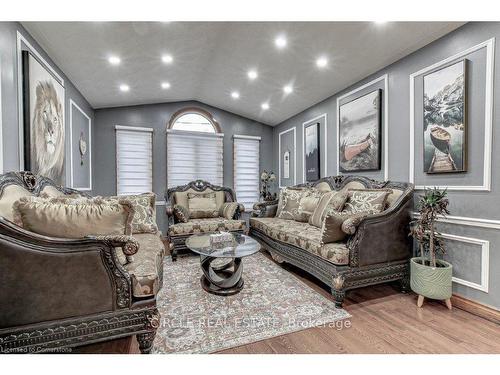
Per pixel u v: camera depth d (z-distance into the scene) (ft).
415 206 7.86
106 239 4.20
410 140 8.03
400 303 6.84
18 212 4.30
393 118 8.66
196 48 9.31
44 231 4.32
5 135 5.64
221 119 16.21
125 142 14.16
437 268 6.35
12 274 3.73
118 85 11.28
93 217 4.55
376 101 9.24
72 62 8.57
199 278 8.57
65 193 8.10
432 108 7.31
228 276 8.25
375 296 7.27
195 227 11.09
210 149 15.98
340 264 6.63
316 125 12.84
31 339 3.88
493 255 6.01
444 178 7.09
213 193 14.06
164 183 14.98
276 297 7.11
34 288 3.85
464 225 6.57
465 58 6.49
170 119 15.11
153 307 4.58
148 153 14.64
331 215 7.16
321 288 7.79
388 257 7.13
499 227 5.84
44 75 7.38
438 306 6.66
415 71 7.88
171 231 10.78
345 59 8.88
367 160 9.68
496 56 5.90
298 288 7.72
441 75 7.07
